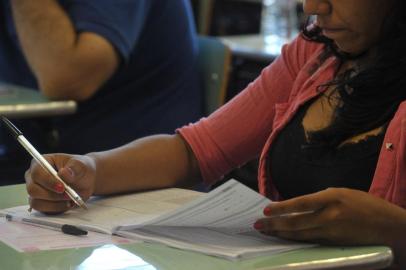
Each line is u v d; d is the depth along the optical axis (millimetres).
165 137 2076
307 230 1381
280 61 2133
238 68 4691
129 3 3189
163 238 1437
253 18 5777
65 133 3268
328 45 1937
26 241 1416
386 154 1622
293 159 1866
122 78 3277
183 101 3375
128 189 1881
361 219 1370
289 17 5770
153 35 3314
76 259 1309
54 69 3127
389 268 1419
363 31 1703
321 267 1294
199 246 1383
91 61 3125
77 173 1716
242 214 1425
